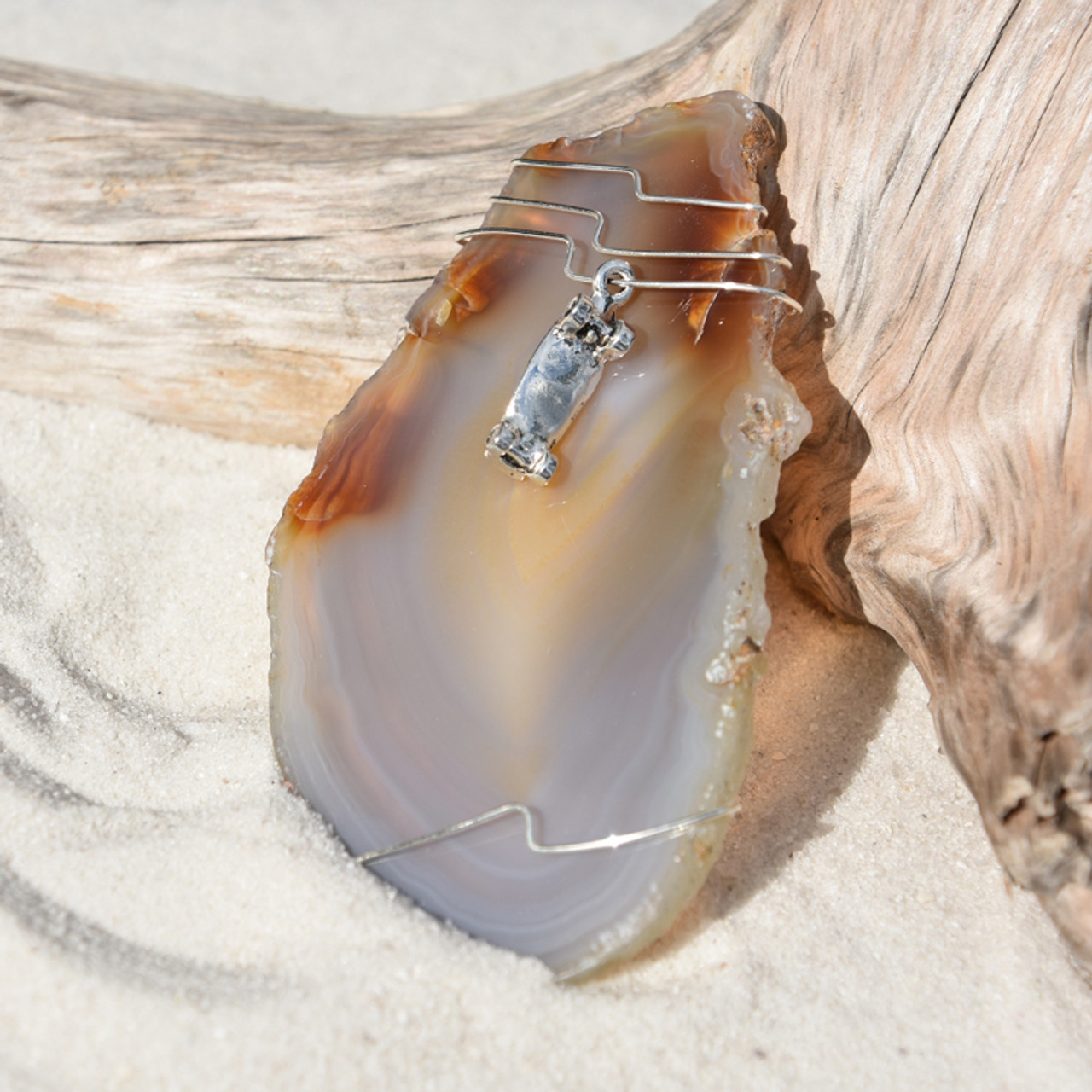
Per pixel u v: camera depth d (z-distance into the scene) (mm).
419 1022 364
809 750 398
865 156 390
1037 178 380
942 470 389
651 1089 363
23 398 444
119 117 438
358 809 379
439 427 390
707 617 375
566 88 442
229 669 407
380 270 424
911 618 391
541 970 369
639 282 385
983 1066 368
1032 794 372
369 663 384
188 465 440
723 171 391
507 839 375
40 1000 360
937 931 379
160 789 386
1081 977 376
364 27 729
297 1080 358
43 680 400
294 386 434
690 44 419
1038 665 372
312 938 368
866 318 394
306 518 389
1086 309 378
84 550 421
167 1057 359
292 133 436
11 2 722
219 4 742
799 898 381
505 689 380
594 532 382
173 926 369
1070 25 376
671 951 376
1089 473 375
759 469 378
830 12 391
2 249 432
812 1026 370
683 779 372
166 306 430
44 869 372
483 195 421
